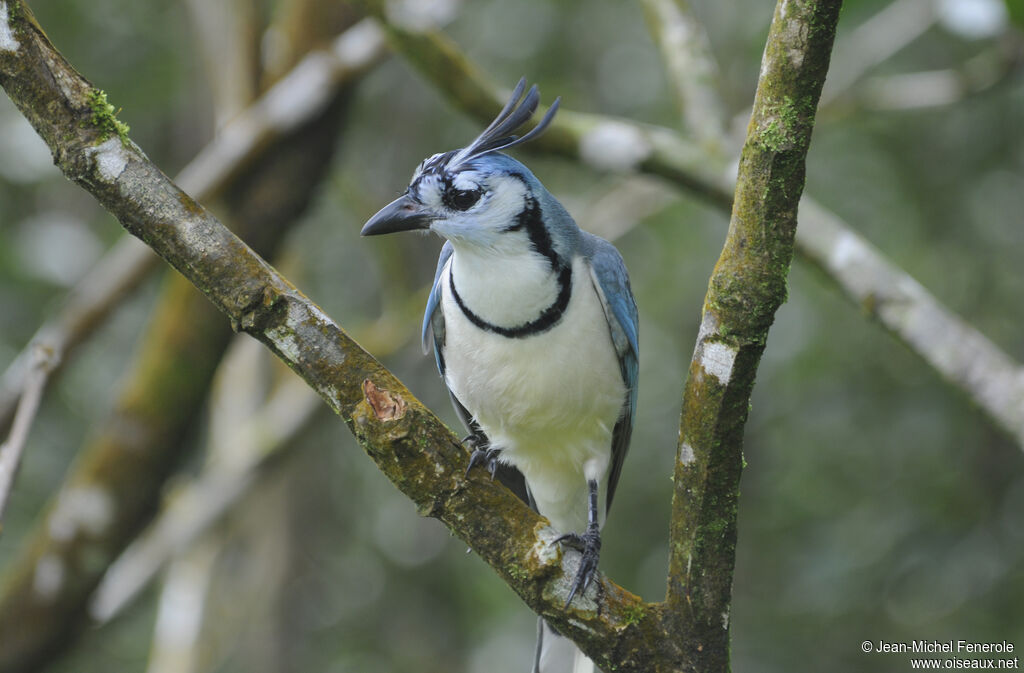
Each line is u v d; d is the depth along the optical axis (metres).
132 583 10.41
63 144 4.68
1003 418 6.78
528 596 5.05
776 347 14.60
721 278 4.76
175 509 10.73
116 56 13.88
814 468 13.61
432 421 4.98
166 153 15.23
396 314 11.62
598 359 6.92
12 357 12.23
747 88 14.07
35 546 8.81
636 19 15.96
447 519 5.02
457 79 8.29
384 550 16.14
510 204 6.70
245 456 10.81
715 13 15.30
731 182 8.16
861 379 13.85
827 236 7.54
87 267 12.66
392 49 8.48
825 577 12.53
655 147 8.35
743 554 13.84
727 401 4.80
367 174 15.17
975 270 13.38
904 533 12.41
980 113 13.30
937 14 9.89
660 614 5.16
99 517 8.71
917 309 7.14
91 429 13.93
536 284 6.71
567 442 7.26
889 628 12.34
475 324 6.88
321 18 9.49
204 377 8.91
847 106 10.00
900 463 13.16
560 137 8.53
